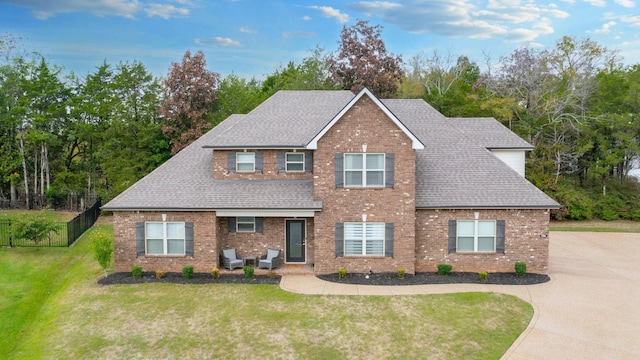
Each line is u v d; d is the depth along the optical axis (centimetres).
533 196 2195
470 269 2209
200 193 2272
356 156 2145
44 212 3012
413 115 2769
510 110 4372
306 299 1850
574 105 4194
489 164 2408
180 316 1698
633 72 4338
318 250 2175
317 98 2770
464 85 5616
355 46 5069
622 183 4572
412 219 2145
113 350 1471
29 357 1458
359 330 1580
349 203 2156
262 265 2244
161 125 4231
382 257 2172
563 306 1778
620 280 2109
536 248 2184
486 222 2197
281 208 2147
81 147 4716
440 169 2377
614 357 1393
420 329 1584
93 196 4122
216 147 2334
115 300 1856
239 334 1559
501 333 1554
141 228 2197
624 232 3384
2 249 2684
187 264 2211
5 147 4347
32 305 1931
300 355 1427
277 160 2392
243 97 5616
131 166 4072
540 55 4856
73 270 2353
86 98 4559
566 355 1406
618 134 4006
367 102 2114
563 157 4253
